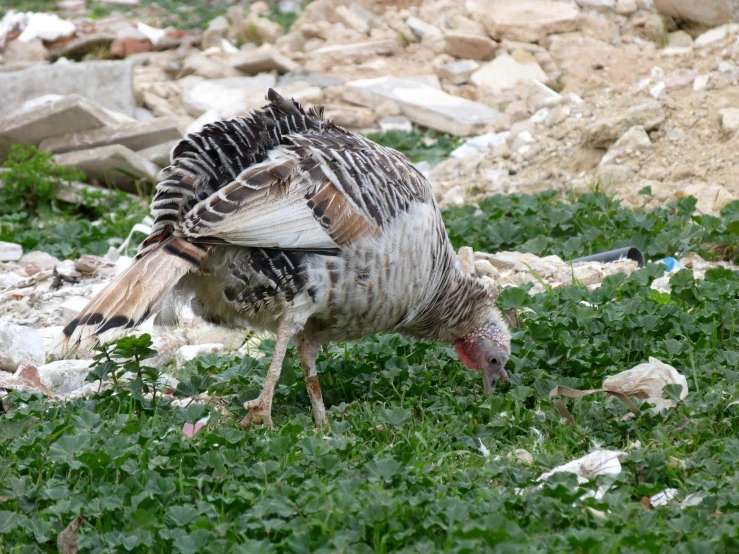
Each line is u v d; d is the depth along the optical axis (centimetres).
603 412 952
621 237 1520
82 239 1762
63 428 894
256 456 849
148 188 2075
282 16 3019
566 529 722
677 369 1053
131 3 3331
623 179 1800
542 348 1124
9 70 2623
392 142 2220
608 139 1889
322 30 2781
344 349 1162
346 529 702
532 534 711
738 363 1049
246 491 759
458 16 2688
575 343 1096
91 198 1964
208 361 1098
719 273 1281
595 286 1342
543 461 837
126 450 818
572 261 1441
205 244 886
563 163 1922
